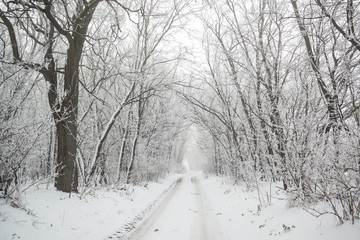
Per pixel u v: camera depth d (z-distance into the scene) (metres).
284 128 7.38
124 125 18.11
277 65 9.48
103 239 6.58
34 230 5.60
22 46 9.95
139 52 15.51
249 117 11.12
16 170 6.45
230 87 17.62
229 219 9.33
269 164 9.52
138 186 19.03
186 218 9.77
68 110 8.95
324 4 6.50
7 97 6.58
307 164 6.44
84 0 8.64
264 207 8.80
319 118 7.06
